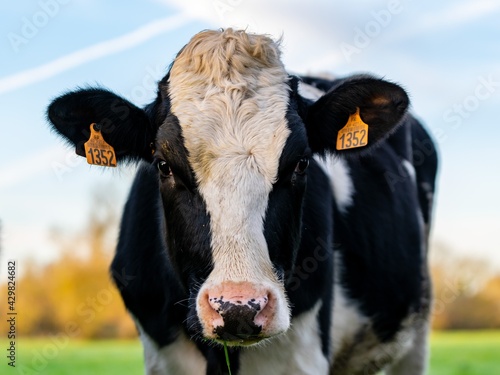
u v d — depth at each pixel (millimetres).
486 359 5793
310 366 1979
